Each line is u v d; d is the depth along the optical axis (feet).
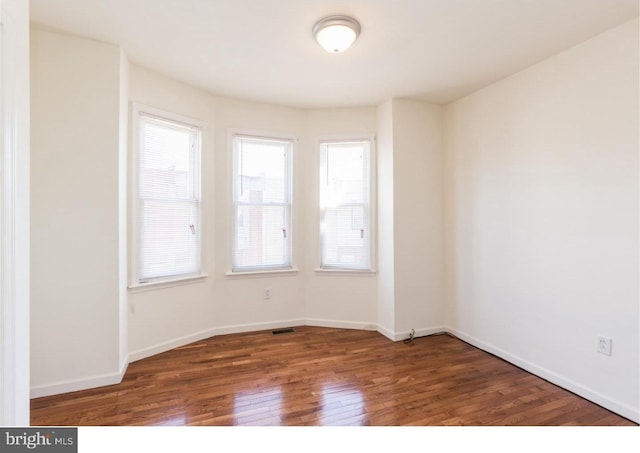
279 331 11.85
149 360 9.26
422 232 11.40
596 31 7.09
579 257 7.52
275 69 9.16
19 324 3.77
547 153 8.26
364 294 12.09
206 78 9.81
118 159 7.90
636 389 6.49
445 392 7.57
